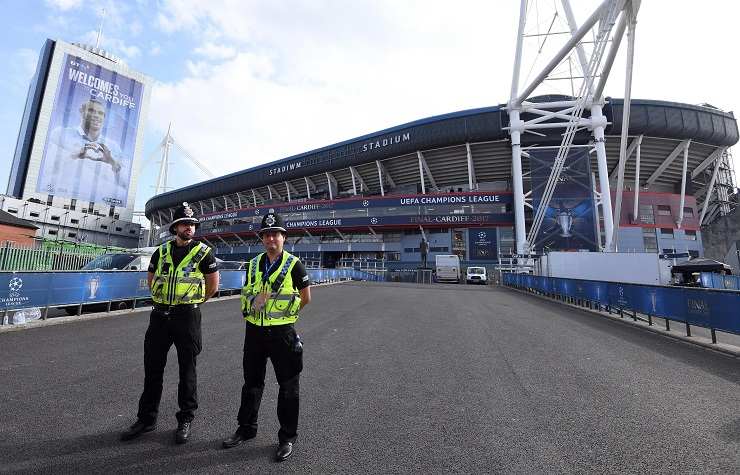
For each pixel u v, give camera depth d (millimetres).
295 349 2904
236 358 5496
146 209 96000
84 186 97250
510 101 42281
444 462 2693
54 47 95625
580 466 2656
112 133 103625
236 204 79125
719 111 44125
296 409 2824
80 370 4750
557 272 19578
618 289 10609
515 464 2676
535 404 3861
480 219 45312
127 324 7980
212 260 3312
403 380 4613
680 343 7262
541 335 7691
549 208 36000
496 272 36688
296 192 67875
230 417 3434
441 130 46500
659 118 41500
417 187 57812
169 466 2572
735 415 3611
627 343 7113
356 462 2684
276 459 2699
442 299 15531
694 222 46094
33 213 87188
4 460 2584
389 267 48750
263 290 2977
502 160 49500
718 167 47344
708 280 22844
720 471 2604
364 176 58938
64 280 8141
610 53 31766
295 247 54594
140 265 11695
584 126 40719
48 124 92500
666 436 3150
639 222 44938
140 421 3043
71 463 2574
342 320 9289
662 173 49125
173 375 4664
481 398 4020
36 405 3594
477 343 6797
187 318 3129
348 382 4520
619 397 4094
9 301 7172
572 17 41188
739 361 5820
